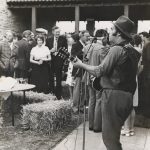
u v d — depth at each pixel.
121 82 4.77
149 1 19.36
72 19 25.08
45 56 10.52
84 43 9.60
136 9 21.89
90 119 8.03
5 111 9.19
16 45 11.15
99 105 7.73
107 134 4.86
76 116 9.30
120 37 4.91
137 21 24.23
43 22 24.16
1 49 9.91
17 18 22.61
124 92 4.80
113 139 4.85
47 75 10.60
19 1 21.05
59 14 24.16
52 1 20.45
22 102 9.45
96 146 6.95
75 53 8.67
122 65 4.74
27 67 11.23
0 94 8.58
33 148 6.77
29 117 7.93
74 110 9.67
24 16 23.50
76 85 9.60
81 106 9.63
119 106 4.79
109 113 4.82
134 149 6.79
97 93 7.67
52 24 24.05
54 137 7.52
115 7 21.81
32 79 10.61
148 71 9.08
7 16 21.80
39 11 23.58
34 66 10.56
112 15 24.88
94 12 24.06
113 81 4.79
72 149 6.76
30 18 24.22
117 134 4.87
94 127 7.88
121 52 4.74
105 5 19.94
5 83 8.48
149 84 9.11
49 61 10.73
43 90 10.57
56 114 7.91
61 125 8.21
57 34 11.02
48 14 24.02
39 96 9.41
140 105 9.29
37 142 7.15
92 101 7.96
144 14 23.20
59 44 10.91
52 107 7.96
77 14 20.33
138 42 8.49
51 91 11.15
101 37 7.66
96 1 19.97
